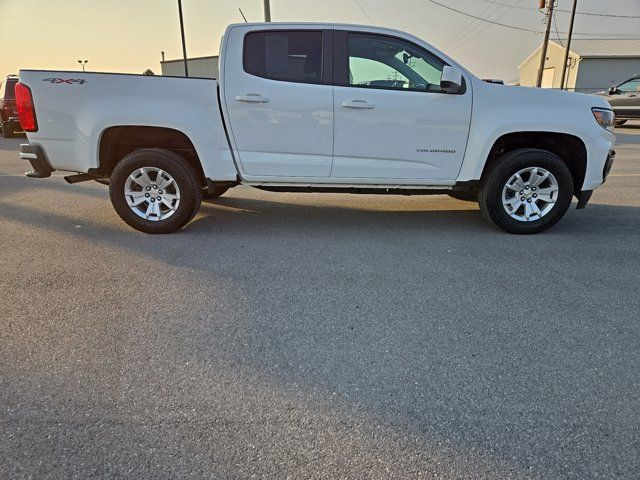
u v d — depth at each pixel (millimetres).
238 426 1991
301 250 4258
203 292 3312
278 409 2098
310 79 4332
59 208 5785
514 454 1845
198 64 28797
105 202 6145
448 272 3719
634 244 4438
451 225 5129
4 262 3871
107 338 2676
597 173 4621
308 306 3105
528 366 2424
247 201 6305
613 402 2145
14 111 15477
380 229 4973
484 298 3236
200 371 2373
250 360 2475
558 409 2100
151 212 4660
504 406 2121
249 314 2984
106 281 3492
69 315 2947
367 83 4375
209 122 4363
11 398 2150
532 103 4418
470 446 1887
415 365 2436
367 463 1797
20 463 1784
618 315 2984
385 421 2025
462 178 4574
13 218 5289
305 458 1821
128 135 4641
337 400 2160
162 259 3980
